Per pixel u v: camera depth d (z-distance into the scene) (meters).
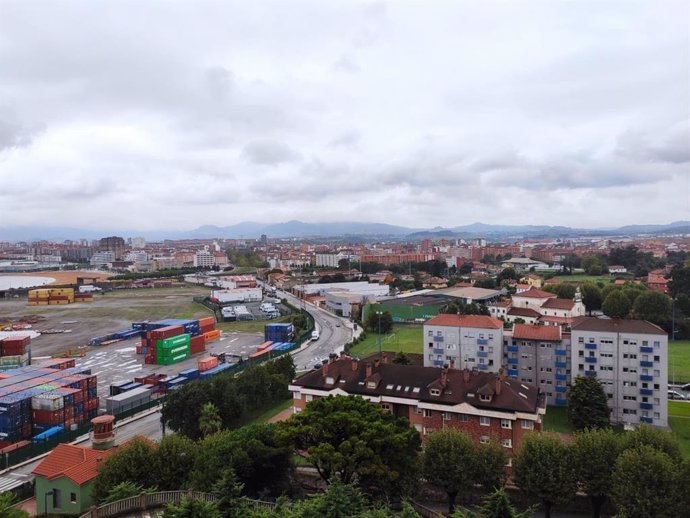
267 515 46.47
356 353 174.50
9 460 91.56
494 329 127.88
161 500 56.53
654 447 69.62
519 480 70.88
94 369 167.38
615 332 111.44
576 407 103.94
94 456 71.06
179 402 96.44
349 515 46.00
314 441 62.16
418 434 67.19
